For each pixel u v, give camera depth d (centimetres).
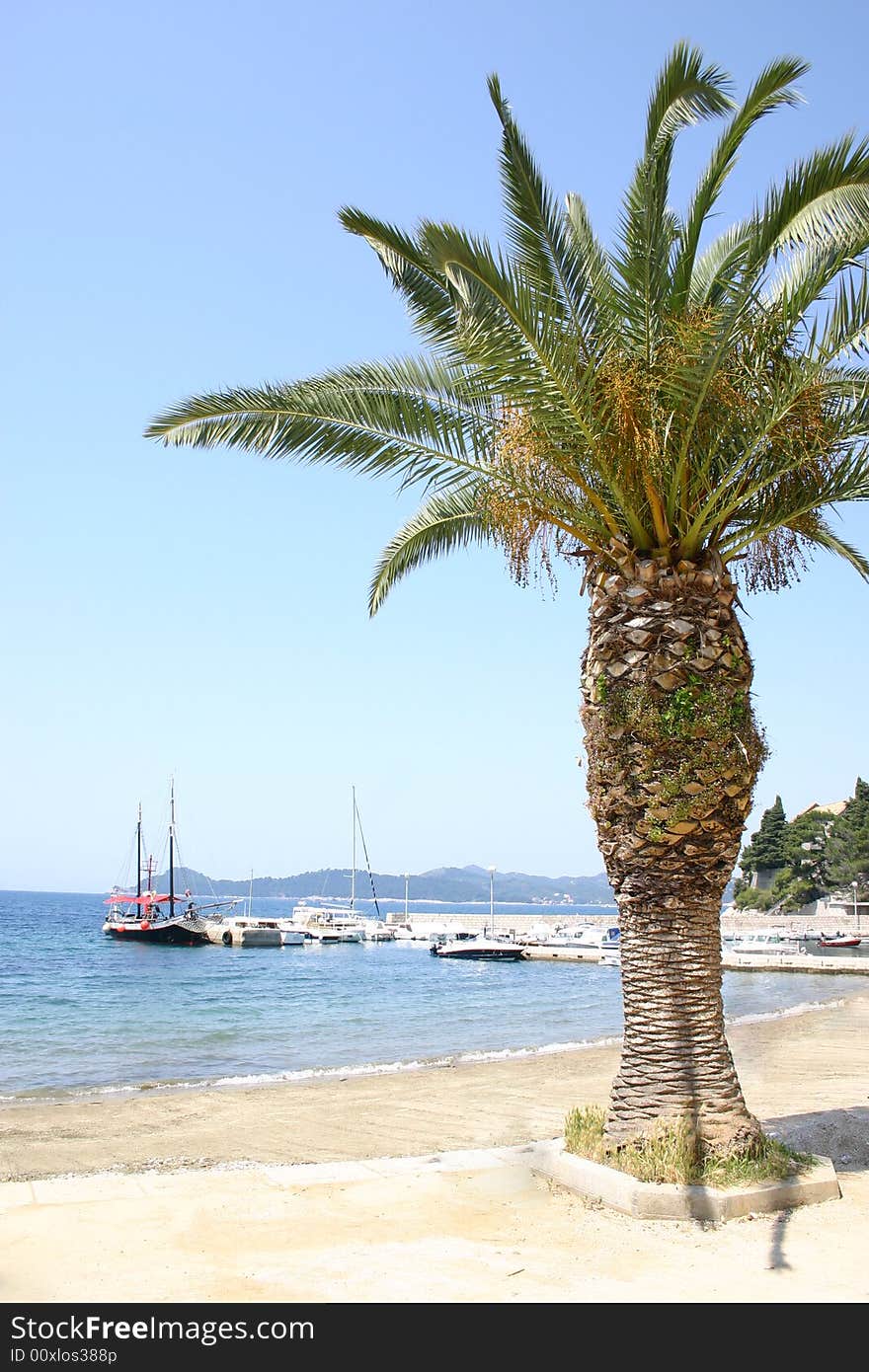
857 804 10419
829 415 769
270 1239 608
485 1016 3484
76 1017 3509
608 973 6122
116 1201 691
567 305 759
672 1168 677
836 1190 691
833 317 727
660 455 713
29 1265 557
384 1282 532
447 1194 709
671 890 725
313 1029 3055
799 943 8012
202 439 884
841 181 682
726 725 722
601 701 746
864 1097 1351
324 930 9419
